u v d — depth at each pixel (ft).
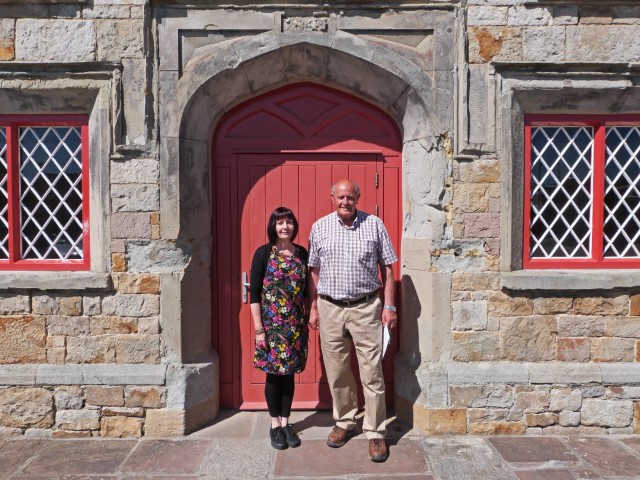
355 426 11.07
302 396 12.46
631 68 10.89
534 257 11.60
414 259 11.59
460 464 9.91
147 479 9.40
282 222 10.21
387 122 12.23
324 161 12.25
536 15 10.96
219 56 10.93
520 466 9.83
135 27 10.87
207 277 11.90
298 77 11.94
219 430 11.35
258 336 10.28
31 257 11.55
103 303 11.15
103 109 10.91
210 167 12.00
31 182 11.46
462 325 11.25
